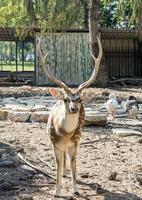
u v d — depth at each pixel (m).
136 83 28.44
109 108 14.62
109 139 11.57
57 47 28.41
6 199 6.94
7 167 8.79
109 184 7.75
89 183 7.77
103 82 26.52
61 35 28.28
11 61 42.16
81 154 9.86
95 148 10.49
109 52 30.36
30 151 10.10
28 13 27.98
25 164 9.02
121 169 8.70
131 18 27.33
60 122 6.97
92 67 28.28
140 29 28.48
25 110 14.89
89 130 12.74
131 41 30.42
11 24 32.72
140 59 30.45
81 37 28.33
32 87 26.44
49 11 26.77
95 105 18.06
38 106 15.91
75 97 6.83
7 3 30.36
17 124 13.59
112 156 9.74
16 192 7.29
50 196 7.12
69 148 7.21
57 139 7.09
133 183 7.83
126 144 11.03
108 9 41.81
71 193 7.25
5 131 12.45
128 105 15.52
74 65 28.45
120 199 7.01
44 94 22.83
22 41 30.92
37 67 27.94
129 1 26.33
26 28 27.86
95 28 26.31
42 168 8.73
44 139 11.41
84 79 28.45
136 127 13.35
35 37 27.80
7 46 43.81
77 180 7.91
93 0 26.03
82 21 29.19
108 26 42.34
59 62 28.45
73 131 7.01
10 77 29.48
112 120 14.50
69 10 26.38
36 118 13.96
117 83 28.14
